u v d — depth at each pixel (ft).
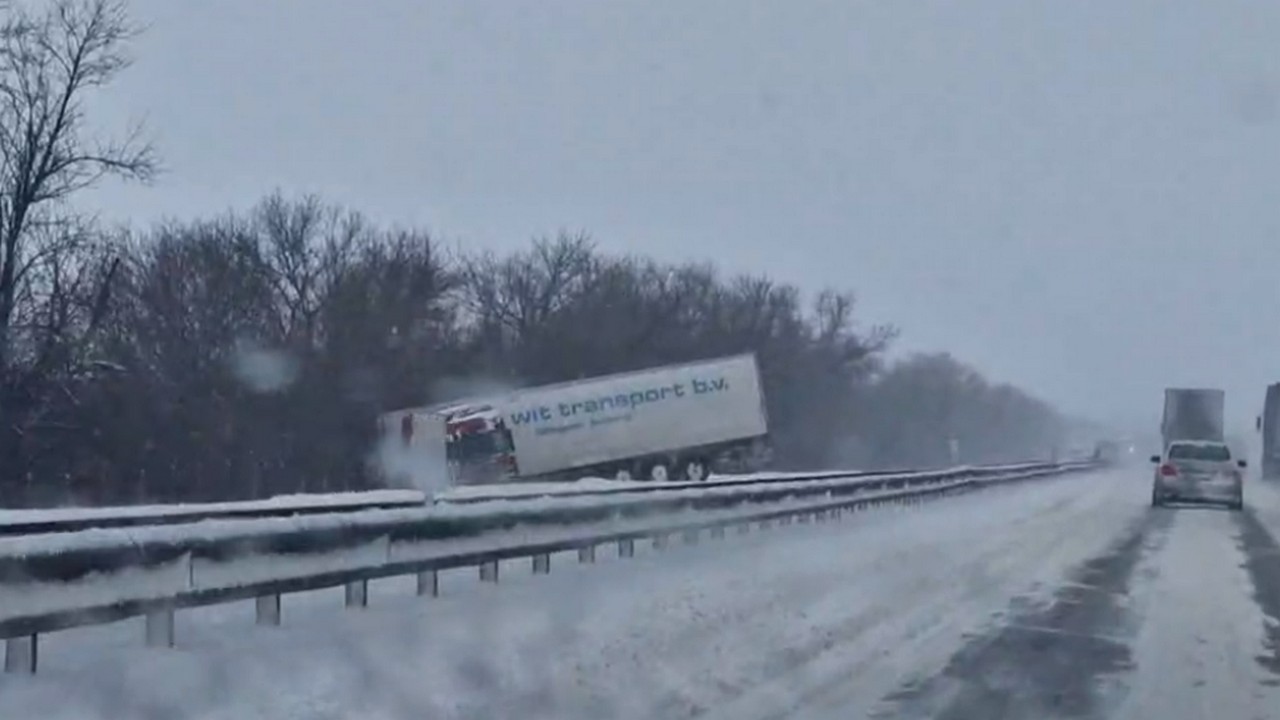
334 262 228.84
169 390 165.48
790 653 42.93
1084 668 42.63
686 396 189.26
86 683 31.30
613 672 37.86
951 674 40.93
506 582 53.93
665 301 294.05
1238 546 93.09
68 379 141.18
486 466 177.58
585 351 270.05
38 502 137.28
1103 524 113.29
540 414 184.24
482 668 36.55
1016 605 57.41
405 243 236.02
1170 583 67.46
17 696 29.63
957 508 126.52
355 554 42.68
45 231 140.56
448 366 224.12
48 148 139.33
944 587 62.69
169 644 36.22
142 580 33.53
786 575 60.90
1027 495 160.66
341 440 182.29
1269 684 40.55
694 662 40.19
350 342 207.21
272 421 178.40
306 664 34.86
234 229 219.00
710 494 77.77
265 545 38.14
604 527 63.21
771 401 306.14
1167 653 45.85
